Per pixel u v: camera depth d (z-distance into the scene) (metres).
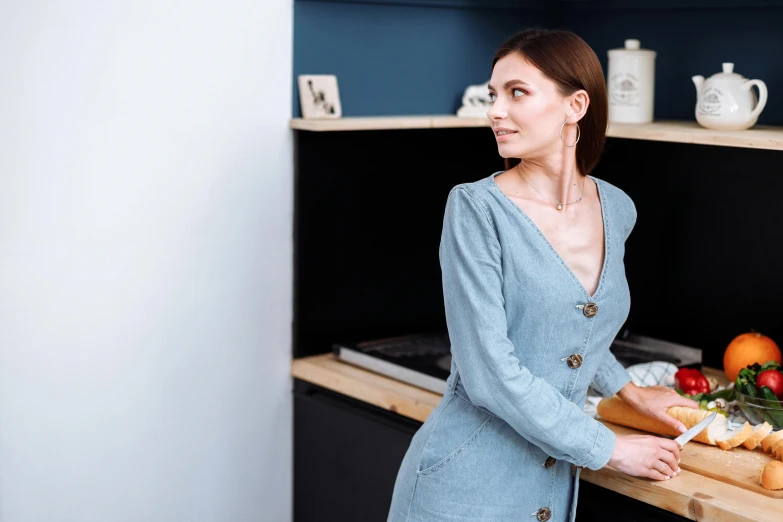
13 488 1.92
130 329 1.99
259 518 2.25
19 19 1.79
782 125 2.15
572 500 1.60
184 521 2.13
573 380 1.51
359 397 2.06
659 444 1.53
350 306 2.29
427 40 2.37
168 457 2.08
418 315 2.43
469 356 1.45
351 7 2.21
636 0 2.38
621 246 1.57
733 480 1.53
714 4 2.22
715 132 1.93
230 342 2.12
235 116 2.05
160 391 2.05
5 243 1.83
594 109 1.50
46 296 1.89
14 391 1.89
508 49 1.48
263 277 2.15
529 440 1.47
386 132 2.28
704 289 2.26
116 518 2.04
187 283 2.04
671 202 2.29
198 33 1.97
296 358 2.23
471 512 1.53
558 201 1.51
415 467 1.57
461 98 2.46
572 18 2.55
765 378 1.79
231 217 2.08
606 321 1.52
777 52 2.14
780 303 2.12
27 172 1.83
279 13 2.07
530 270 1.45
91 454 1.99
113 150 1.91
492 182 1.51
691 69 2.30
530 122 1.46
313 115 2.13
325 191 2.20
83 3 1.84
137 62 1.91
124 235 1.95
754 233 2.15
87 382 1.96
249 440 2.20
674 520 1.54
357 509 2.13
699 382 1.94
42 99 1.83
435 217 2.42
